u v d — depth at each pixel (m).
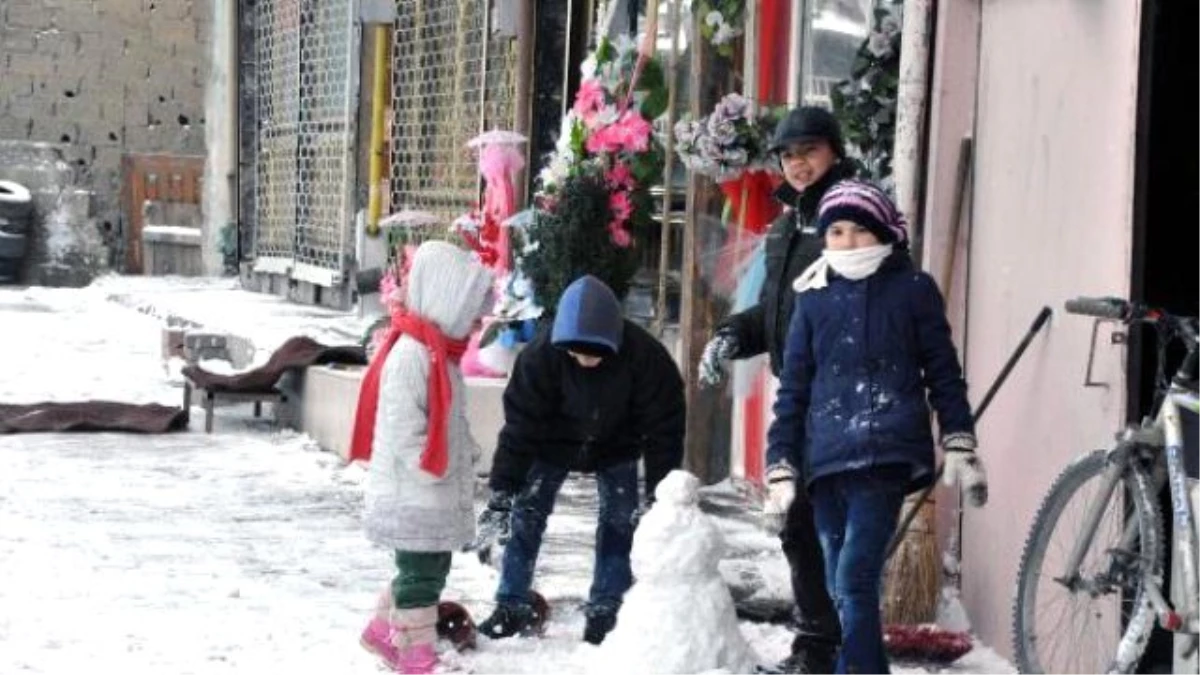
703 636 11.49
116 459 21.66
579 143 19.06
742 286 16.39
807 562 12.09
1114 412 11.59
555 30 24.73
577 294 12.55
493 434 20.33
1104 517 11.43
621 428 13.00
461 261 12.23
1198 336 10.89
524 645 13.22
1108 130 11.80
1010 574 12.99
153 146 52.56
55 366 30.64
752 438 18.44
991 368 13.50
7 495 19.06
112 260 51.62
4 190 50.03
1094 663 11.59
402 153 32.62
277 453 22.36
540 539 13.48
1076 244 12.19
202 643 13.18
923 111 14.05
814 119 12.02
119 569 15.60
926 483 11.13
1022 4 13.05
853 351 11.00
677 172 20.75
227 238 47.59
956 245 13.97
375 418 12.37
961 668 12.76
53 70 52.00
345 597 14.78
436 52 30.86
